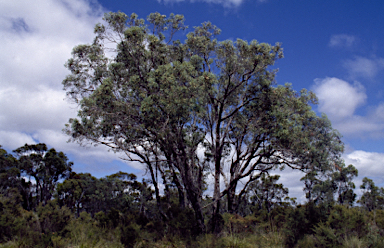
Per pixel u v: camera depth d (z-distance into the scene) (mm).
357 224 9688
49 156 45625
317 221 11133
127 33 13688
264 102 15523
